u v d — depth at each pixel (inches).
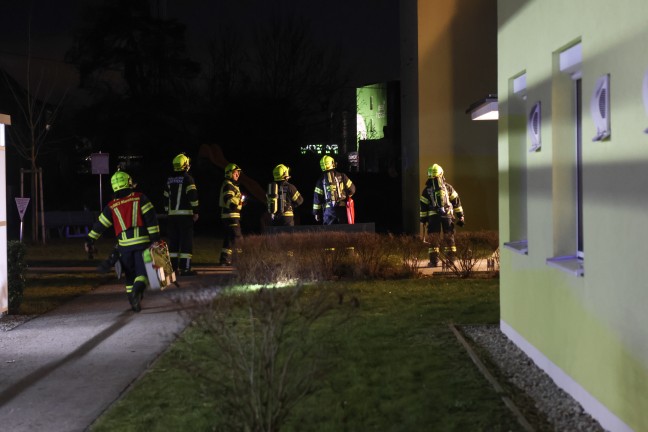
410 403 234.5
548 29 261.7
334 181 597.9
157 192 1412.4
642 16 181.6
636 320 188.4
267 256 502.6
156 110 1552.7
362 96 1815.9
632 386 191.5
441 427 212.5
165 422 221.5
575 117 259.4
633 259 189.8
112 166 1557.6
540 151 276.4
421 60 824.9
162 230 1116.5
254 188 812.6
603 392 212.4
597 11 211.9
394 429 211.5
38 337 359.9
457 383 258.1
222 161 910.4
